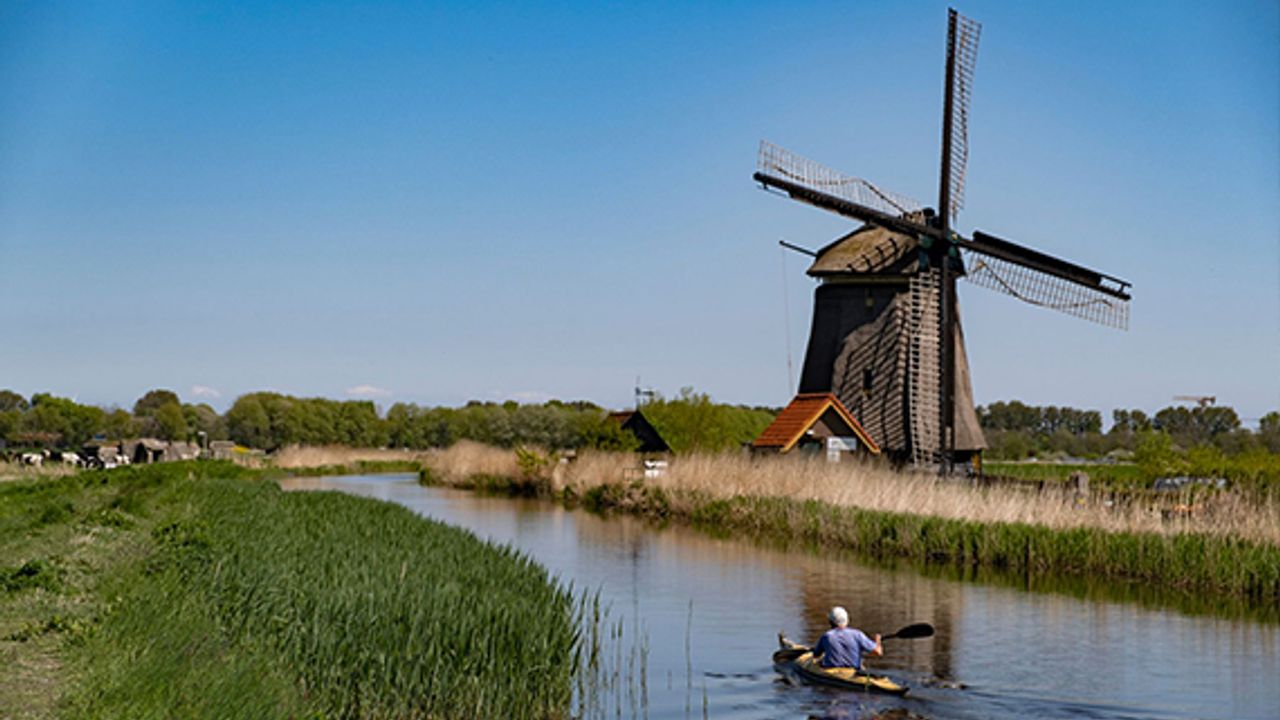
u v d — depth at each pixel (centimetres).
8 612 1370
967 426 4572
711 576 2561
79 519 2386
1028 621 2022
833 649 1558
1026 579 2558
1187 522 2769
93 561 1789
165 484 3725
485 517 4088
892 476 3694
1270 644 1814
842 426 4450
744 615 2066
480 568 1934
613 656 1692
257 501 3186
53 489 3412
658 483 4416
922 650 1764
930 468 4175
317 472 7812
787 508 3569
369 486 6166
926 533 2948
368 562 1867
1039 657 1706
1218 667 1639
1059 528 2823
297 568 1755
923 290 4378
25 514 2594
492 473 6066
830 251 4694
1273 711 1391
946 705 1410
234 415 12262
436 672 1287
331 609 1430
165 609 1394
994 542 2798
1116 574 2609
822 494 3681
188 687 1061
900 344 4456
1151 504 3023
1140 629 1952
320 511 3055
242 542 2023
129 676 1067
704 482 4172
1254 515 2628
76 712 971
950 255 4372
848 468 3916
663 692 1468
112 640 1221
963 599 2270
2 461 6381
